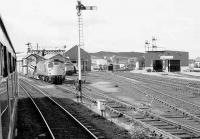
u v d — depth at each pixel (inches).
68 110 1027.9
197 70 3543.3
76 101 1279.5
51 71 2273.6
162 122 780.6
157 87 1768.0
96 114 919.0
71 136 652.7
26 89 1843.0
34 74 2930.6
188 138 604.4
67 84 2231.8
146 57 3875.5
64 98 1390.3
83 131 701.3
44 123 786.2
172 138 580.1
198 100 1245.1
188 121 810.2
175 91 1567.4
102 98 1363.2
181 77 2591.0
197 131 629.6
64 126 760.3
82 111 1007.0
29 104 1195.9
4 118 283.9
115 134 664.4
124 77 2657.5
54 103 1184.8
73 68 3339.1
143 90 1621.6
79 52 1246.3
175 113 935.0
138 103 1180.5
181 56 3905.0
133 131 644.1
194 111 962.1
